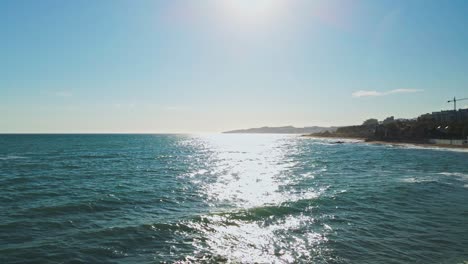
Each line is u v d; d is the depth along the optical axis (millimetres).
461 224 17406
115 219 18484
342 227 16984
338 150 93125
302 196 25297
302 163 55094
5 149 84250
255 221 17953
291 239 15133
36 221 17688
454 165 47906
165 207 21906
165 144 130125
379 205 21969
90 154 69812
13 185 29656
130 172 41062
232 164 53562
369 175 38312
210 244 14477
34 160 54812
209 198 25016
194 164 53062
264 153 83250
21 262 12297
